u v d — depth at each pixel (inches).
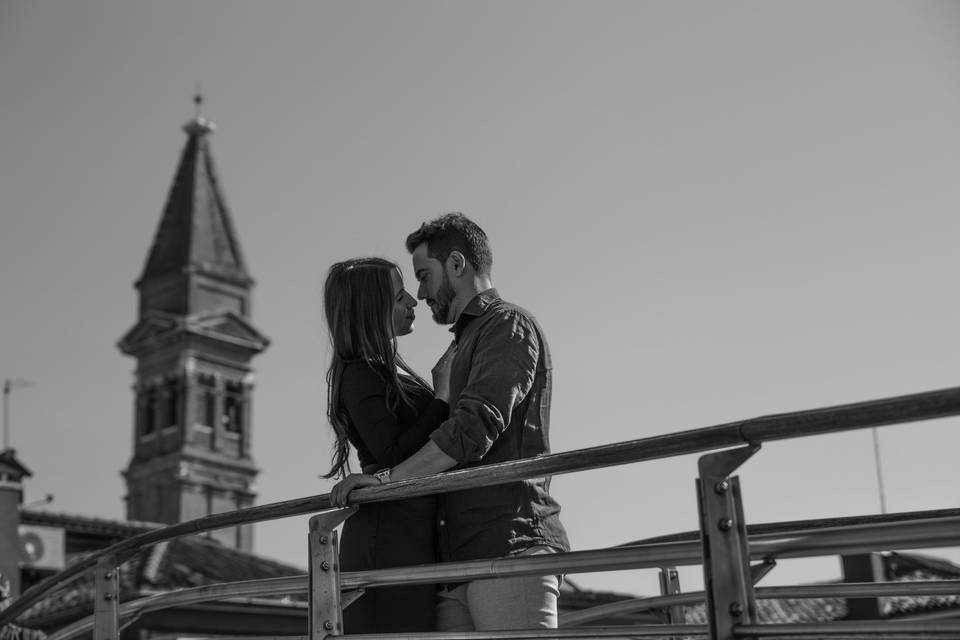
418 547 172.7
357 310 179.0
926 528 108.6
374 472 177.5
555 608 173.3
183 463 3457.2
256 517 174.2
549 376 179.6
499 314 176.9
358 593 161.8
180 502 3442.4
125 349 3622.0
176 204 3737.7
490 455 173.2
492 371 169.9
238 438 3597.4
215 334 3558.1
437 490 148.3
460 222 186.2
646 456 123.2
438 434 167.2
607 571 132.4
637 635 128.8
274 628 999.6
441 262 185.0
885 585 153.9
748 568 119.0
